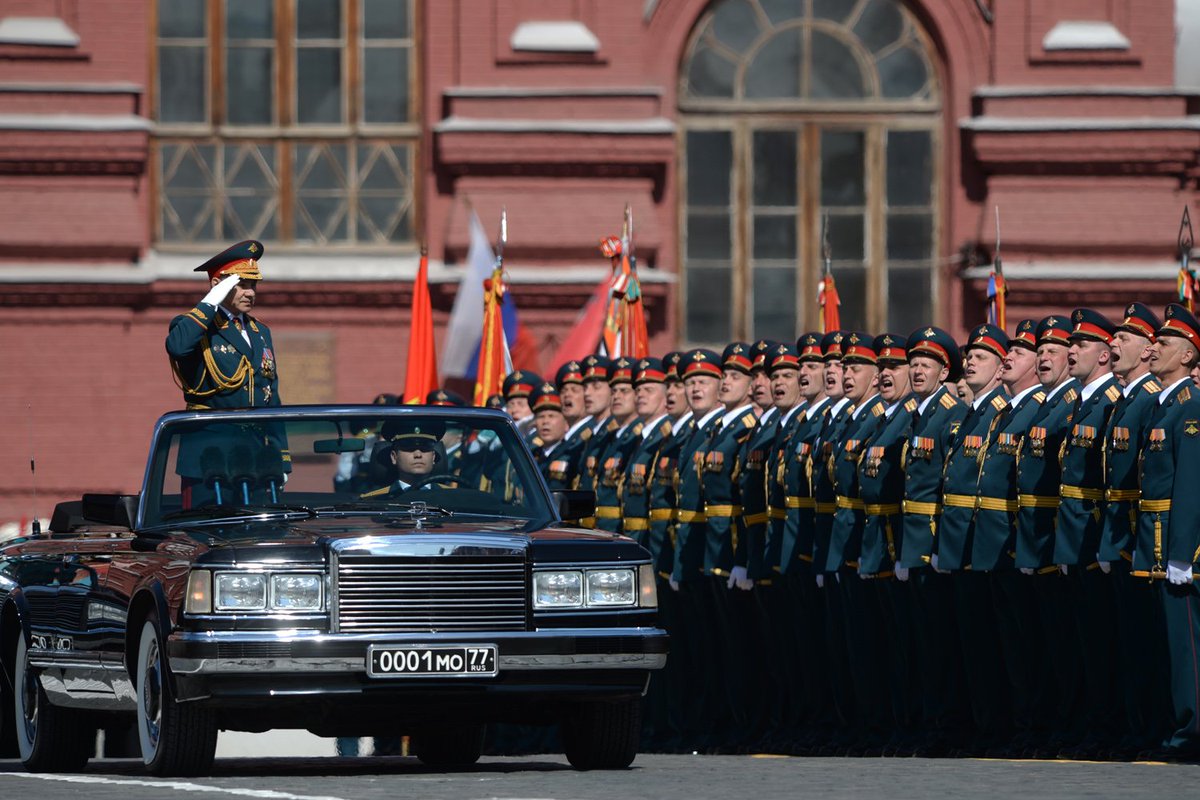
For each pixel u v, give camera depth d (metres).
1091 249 73.88
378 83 76.06
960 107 75.19
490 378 58.72
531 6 74.50
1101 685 35.69
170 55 75.81
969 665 38.06
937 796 26.14
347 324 74.19
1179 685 33.16
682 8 75.00
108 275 73.00
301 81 76.19
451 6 74.50
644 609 31.42
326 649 30.00
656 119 73.88
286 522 32.50
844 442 40.28
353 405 35.00
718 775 30.72
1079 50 74.62
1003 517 37.00
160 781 30.45
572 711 32.91
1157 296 73.75
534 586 30.94
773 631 43.12
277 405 35.12
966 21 75.12
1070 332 36.53
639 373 46.56
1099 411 35.25
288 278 73.69
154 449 34.53
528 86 73.94
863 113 76.06
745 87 76.12
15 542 39.59
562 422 50.25
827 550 40.94
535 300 72.75
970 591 37.94
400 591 30.42
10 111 73.12
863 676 40.41
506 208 73.06
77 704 35.00
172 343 36.31
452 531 31.20
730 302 75.94
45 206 73.12
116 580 33.34
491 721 32.34
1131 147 73.75
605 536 31.92
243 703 30.03
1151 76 74.69
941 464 38.41
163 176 75.50
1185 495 33.16
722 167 76.06
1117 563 34.59
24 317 73.06
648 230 73.44
